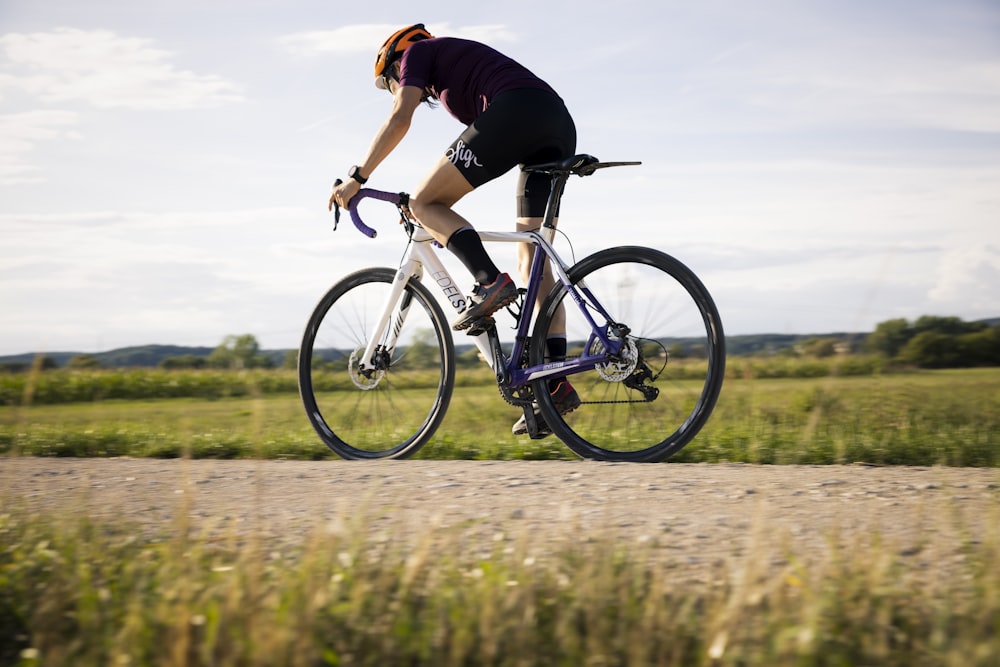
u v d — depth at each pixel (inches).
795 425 177.0
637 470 117.4
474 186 128.0
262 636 54.9
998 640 54.3
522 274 136.4
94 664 56.5
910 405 225.6
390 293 140.9
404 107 129.3
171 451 159.0
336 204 135.9
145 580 67.4
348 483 111.7
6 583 68.9
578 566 66.4
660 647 56.4
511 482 109.0
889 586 61.8
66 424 219.5
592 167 124.6
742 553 74.5
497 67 128.2
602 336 125.1
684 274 121.3
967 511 89.1
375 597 62.0
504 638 57.1
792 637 54.4
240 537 82.7
